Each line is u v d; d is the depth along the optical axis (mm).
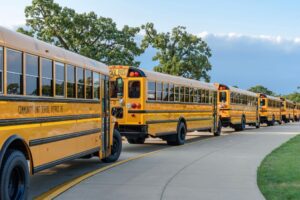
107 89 12852
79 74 10578
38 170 8141
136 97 16516
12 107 7164
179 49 51875
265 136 25484
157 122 17500
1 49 6902
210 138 23984
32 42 8109
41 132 8312
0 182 6680
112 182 9797
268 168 11586
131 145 19562
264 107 41938
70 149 9891
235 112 30625
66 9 34375
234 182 9742
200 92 22891
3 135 6844
